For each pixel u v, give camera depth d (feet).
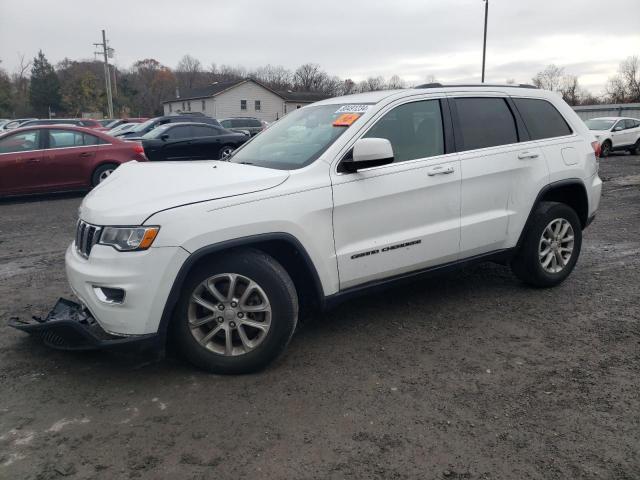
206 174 11.68
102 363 12.01
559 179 15.84
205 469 8.52
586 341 12.99
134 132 58.59
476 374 11.46
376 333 13.57
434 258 13.70
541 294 16.20
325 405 10.29
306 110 15.20
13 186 34.60
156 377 11.37
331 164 12.14
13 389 10.91
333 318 14.56
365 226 12.43
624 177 46.83
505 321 14.24
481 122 14.83
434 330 13.73
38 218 29.81
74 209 32.60
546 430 9.46
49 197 37.78
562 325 13.94
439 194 13.51
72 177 36.19
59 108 258.78
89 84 248.93
